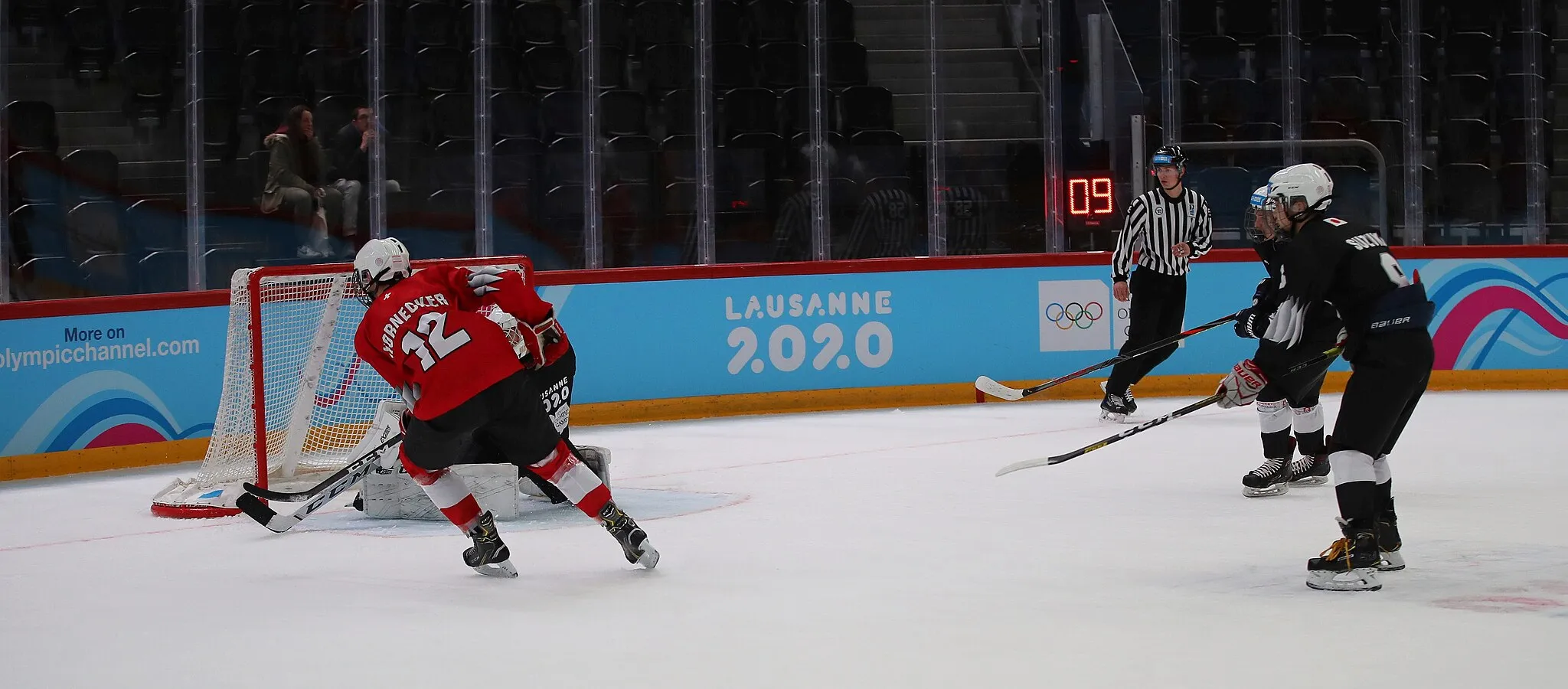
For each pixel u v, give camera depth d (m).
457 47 17.03
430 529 7.83
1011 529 7.36
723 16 17.55
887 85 17.30
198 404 11.36
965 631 5.21
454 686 4.64
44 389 10.49
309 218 14.80
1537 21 16.97
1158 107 16.20
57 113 16.11
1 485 10.20
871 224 15.60
